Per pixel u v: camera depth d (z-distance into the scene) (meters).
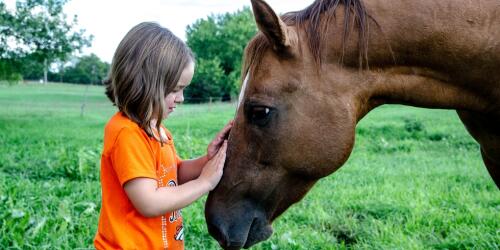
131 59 2.09
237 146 2.33
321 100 2.26
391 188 6.08
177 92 2.22
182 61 2.15
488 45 2.36
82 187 5.74
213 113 21.72
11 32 16.72
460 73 2.42
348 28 2.29
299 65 2.25
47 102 30.77
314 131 2.26
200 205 4.97
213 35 51.59
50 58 17.91
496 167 2.89
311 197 5.71
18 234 3.68
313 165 2.30
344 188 6.24
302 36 2.29
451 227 4.48
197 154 8.28
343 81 2.30
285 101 2.24
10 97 34.84
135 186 2.05
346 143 2.31
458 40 2.35
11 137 11.24
